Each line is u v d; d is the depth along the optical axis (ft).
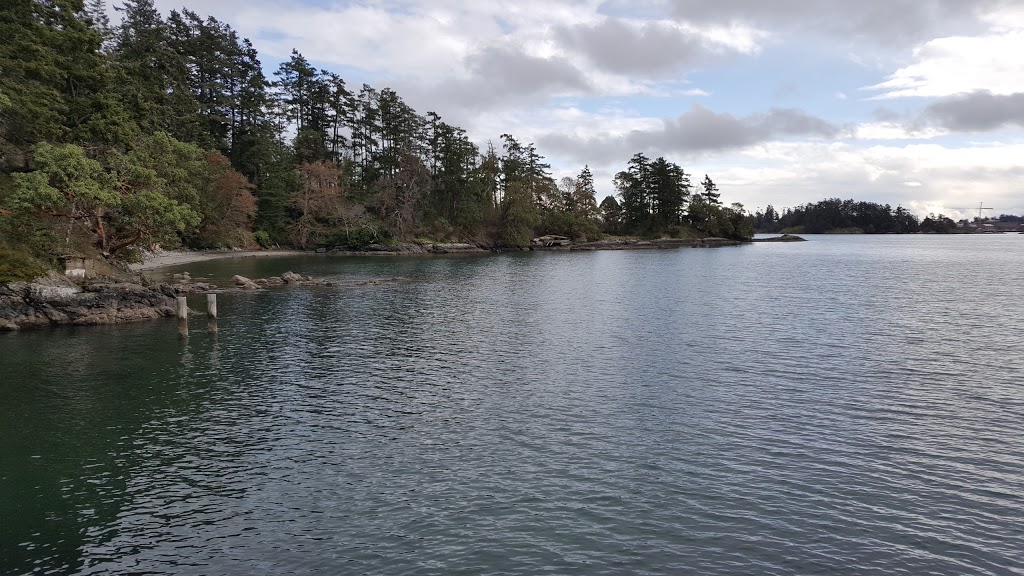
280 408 73.00
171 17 330.34
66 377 85.97
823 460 56.95
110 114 172.14
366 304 162.71
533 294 187.11
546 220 518.37
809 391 79.36
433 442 61.77
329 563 40.47
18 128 150.30
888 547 42.19
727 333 120.37
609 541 42.91
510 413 70.90
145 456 58.39
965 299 170.91
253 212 331.57
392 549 42.06
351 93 417.90
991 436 63.00
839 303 163.84
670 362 96.02
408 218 411.34
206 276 217.77
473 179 460.96
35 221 126.41
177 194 178.70
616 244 524.11
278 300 167.73
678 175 593.83
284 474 54.29
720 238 618.85
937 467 55.36
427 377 87.66
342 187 386.11
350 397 77.51
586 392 79.46
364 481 52.80
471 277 243.19
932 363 94.12
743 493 50.21
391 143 439.63
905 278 237.04
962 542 42.86
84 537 44.01
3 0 153.69
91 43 174.91
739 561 40.52
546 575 38.88
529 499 49.16
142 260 168.76
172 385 82.74
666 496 49.65
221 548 42.50
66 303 124.06
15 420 68.18
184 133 288.10
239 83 357.61
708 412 71.00
